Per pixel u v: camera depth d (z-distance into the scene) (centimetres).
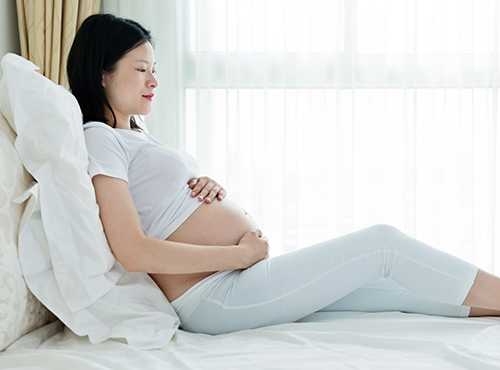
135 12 211
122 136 114
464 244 229
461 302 99
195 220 111
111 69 117
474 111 230
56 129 92
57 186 91
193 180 122
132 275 103
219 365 77
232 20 218
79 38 118
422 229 231
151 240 96
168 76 214
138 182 111
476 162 231
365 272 103
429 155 229
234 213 116
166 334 93
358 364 76
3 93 98
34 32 191
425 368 74
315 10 222
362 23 225
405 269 102
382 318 108
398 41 226
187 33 221
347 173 227
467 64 228
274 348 86
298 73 223
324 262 103
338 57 222
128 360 80
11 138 95
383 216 228
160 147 116
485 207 231
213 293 102
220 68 222
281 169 225
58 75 194
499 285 98
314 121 226
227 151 220
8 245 84
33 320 93
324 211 226
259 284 101
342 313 115
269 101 224
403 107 227
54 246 90
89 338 88
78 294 90
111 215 95
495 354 78
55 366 74
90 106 118
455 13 226
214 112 223
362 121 228
